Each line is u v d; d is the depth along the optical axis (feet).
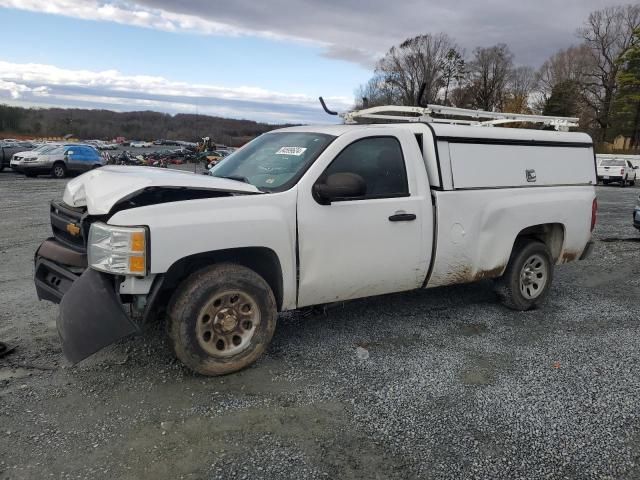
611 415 10.96
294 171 13.20
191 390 11.51
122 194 11.21
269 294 12.40
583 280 22.93
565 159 18.42
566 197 18.12
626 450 9.75
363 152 13.98
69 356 10.77
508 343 14.87
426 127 15.24
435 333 15.49
